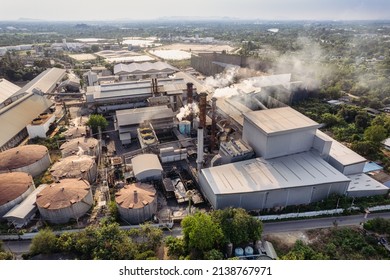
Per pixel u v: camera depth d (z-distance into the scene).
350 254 43.03
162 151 65.94
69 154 65.62
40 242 41.62
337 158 61.84
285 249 44.19
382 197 55.88
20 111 86.38
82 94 103.38
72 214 49.50
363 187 56.34
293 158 61.03
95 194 57.56
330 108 99.94
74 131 76.94
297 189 52.56
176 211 53.62
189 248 42.41
